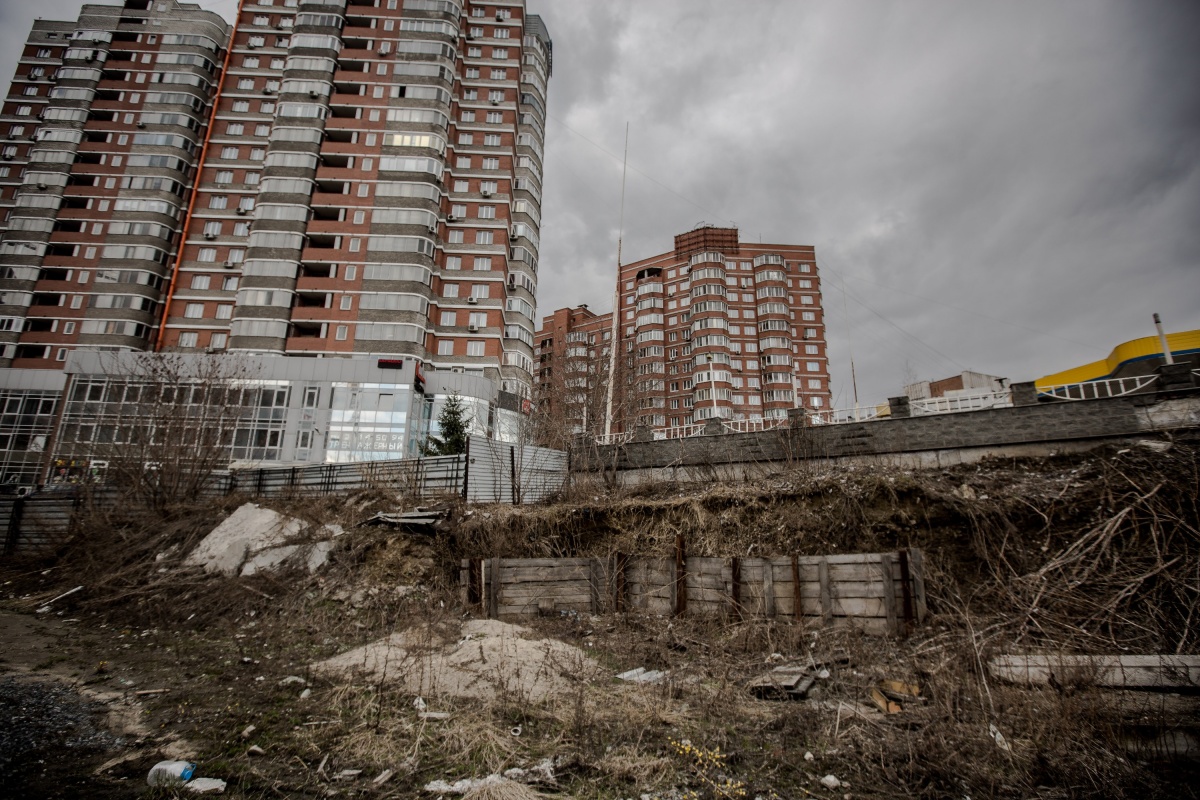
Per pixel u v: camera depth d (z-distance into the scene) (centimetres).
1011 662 695
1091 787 488
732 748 582
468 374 4109
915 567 996
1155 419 1327
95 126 5238
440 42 4919
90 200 5081
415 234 4419
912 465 1570
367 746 571
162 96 5338
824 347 7762
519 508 1625
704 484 1817
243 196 4959
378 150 4612
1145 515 1080
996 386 2575
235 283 4775
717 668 849
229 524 1585
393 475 1819
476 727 609
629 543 1453
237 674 842
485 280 4697
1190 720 542
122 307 4784
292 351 4175
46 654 966
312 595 1262
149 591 1331
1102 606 936
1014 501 1205
